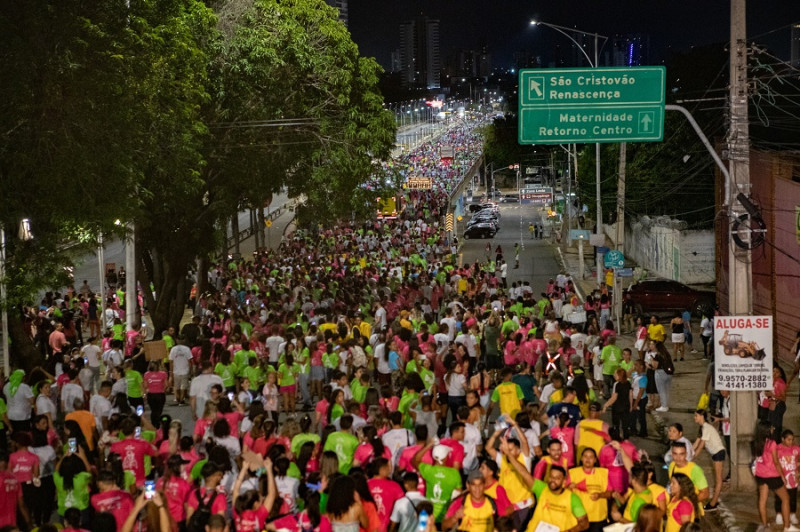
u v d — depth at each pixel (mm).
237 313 27422
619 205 35719
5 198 19625
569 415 13602
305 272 40406
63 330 29062
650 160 51250
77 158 19938
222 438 12719
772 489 12867
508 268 56719
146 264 36344
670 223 48281
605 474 11102
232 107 32375
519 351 21547
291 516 9695
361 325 25250
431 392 17609
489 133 124688
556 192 83250
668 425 19891
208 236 33688
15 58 19234
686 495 10750
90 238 22297
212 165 32750
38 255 20609
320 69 34000
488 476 10711
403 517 10055
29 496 12859
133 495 11781
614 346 22359
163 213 30562
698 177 50031
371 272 40938
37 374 19141
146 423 13961
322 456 11492
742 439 15398
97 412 15414
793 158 27031
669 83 55625
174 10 25375
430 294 35344
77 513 10016
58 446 14156
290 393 20609
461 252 65062
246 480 11438
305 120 34250
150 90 23219
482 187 143000
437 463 11141
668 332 35156
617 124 16578
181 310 33625
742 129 15477
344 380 16016
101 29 21062
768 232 27812
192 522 10344
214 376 17578
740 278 15500
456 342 21656
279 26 33562
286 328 25344
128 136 21594
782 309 27047
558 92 16562
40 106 19828
